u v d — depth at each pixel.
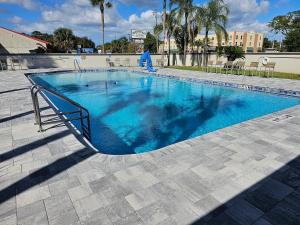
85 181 2.47
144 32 37.16
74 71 15.18
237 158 3.00
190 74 12.95
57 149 3.22
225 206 2.10
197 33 18.38
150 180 2.49
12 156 3.02
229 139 3.62
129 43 40.09
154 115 6.70
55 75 14.20
